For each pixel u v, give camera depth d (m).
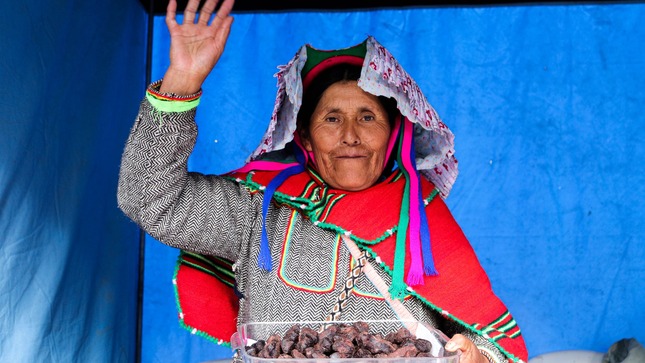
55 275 2.72
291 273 2.22
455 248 2.30
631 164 3.62
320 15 3.66
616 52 3.61
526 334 3.66
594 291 3.65
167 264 3.73
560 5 3.61
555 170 3.64
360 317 2.20
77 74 2.91
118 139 3.33
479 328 2.18
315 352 1.65
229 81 3.69
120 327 3.38
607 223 3.64
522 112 3.63
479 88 3.63
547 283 3.66
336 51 2.35
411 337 1.80
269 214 2.32
